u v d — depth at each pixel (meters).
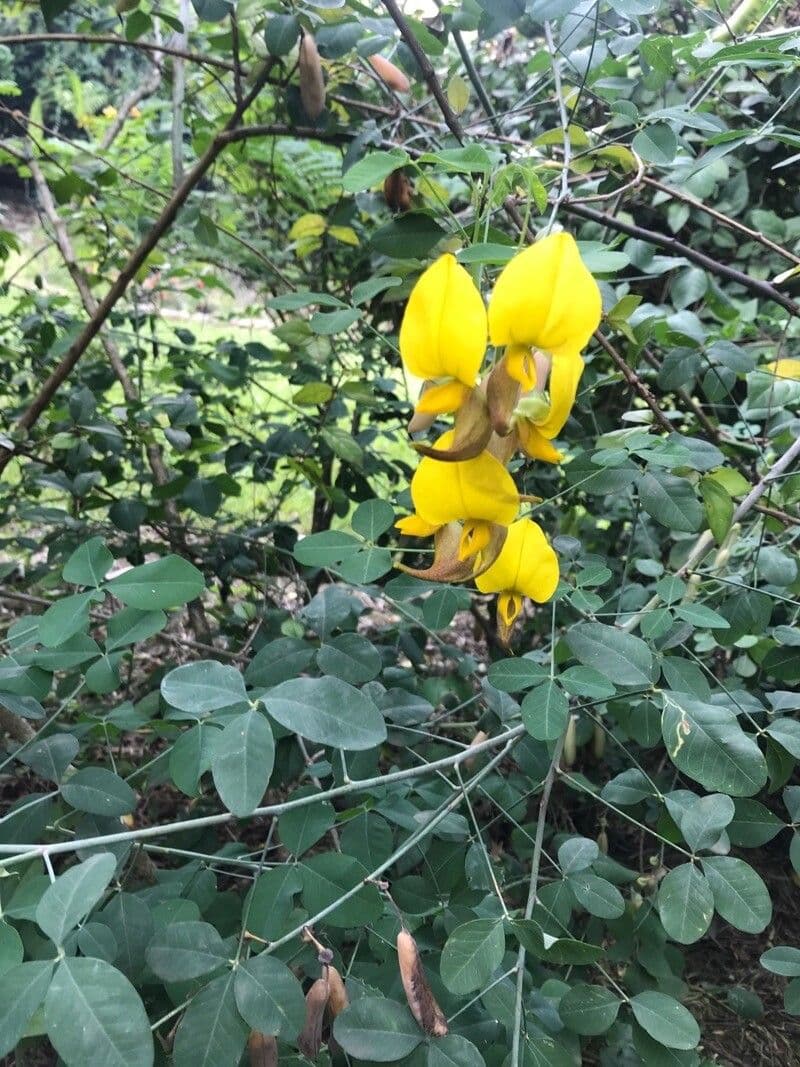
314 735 0.28
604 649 0.35
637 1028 0.32
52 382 0.60
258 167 0.83
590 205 0.68
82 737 0.44
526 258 0.23
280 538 0.69
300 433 0.65
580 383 0.61
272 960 0.28
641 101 0.68
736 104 0.73
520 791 0.47
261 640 0.58
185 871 0.40
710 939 0.58
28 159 0.73
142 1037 0.21
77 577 0.33
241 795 0.27
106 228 0.80
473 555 0.27
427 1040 0.28
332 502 0.66
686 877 0.31
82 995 0.22
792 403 0.58
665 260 0.57
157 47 0.55
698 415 0.53
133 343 0.95
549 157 0.55
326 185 0.79
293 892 0.31
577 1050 0.37
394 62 0.58
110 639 0.34
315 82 0.50
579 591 0.40
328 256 0.78
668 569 0.63
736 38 0.47
